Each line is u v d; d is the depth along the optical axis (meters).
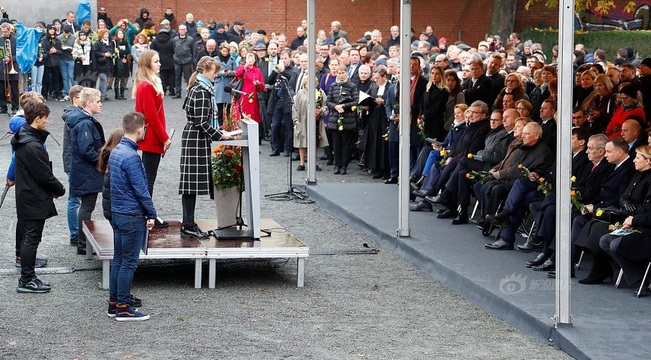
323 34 24.55
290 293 9.37
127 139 8.28
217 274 10.09
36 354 7.41
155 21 33.31
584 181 9.79
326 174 16.59
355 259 10.88
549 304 8.38
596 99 12.62
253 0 33.94
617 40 27.34
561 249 7.75
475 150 12.27
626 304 8.40
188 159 9.83
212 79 9.78
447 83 14.07
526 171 10.47
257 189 9.80
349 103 16.28
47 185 9.15
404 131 11.16
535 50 21.19
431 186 12.78
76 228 11.17
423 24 34.62
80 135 10.51
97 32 27.14
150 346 7.64
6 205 13.55
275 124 18.41
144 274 10.05
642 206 8.83
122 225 8.21
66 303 8.88
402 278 10.02
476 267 9.74
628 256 8.63
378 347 7.68
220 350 7.55
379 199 13.81
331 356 7.43
